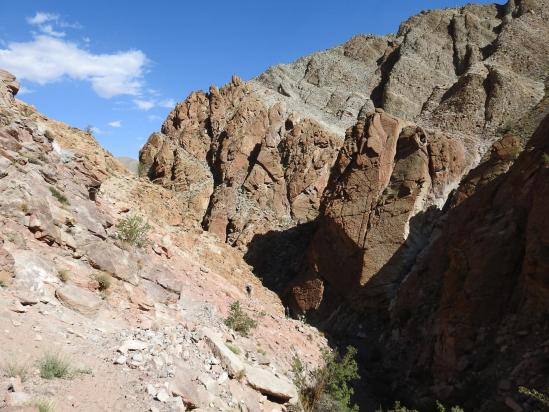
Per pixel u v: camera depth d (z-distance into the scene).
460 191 28.62
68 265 10.60
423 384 20.11
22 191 10.91
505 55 53.47
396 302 27.89
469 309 19.64
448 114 45.25
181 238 25.69
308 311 33.41
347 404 15.08
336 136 51.94
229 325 16.08
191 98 61.22
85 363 7.73
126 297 11.41
